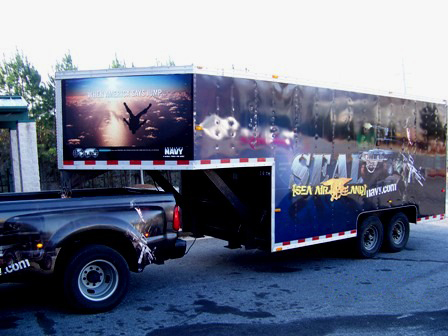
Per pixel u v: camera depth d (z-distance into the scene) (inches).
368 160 349.1
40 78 832.3
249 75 277.0
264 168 296.0
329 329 204.4
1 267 197.6
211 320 214.1
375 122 352.5
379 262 341.7
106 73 265.0
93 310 219.0
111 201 227.3
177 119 255.4
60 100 272.4
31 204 206.2
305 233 310.8
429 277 297.4
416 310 231.3
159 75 257.6
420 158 391.2
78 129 270.7
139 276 295.0
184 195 340.2
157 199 241.4
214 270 312.5
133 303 238.4
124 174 716.7
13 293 255.3
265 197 297.3
